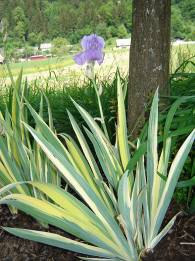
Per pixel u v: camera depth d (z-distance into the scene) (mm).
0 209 1196
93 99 1678
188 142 936
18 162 1162
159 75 1270
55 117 1643
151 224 947
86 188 922
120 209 912
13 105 1219
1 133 1221
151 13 1229
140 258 943
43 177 1146
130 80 1313
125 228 887
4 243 1064
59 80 2521
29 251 1033
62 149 1024
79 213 913
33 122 1605
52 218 893
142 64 1269
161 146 1234
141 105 1292
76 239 1040
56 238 900
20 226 1103
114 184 1028
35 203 889
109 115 1511
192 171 1059
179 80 1526
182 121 1091
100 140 1042
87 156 1054
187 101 1154
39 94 2225
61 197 896
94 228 906
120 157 1083
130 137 1304
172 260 930
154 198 947
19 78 1271
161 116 1137
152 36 1244
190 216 1068
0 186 1138
